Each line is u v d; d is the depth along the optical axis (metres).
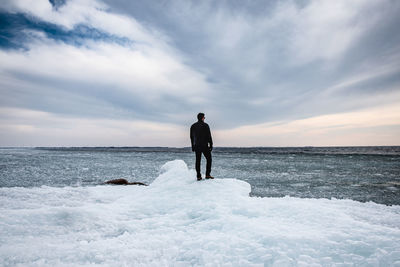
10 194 5.71
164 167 8.46
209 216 4.09
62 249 2.75
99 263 2.51
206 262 2.47
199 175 6.40
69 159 36.19
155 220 4.14
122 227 3.74
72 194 6.55
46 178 15.34
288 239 2.74
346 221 3.52
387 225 4.16
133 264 2.49
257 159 39.41
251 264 2.38
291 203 4.57
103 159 37.88
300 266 2.31
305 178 16.33
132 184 9.88
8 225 3.37
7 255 2.54
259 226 3.24
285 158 41.84
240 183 6.21
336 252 2.53
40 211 3.87
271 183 14.24
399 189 12.23
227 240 2.87
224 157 46.72
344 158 39.97
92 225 3.75
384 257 2.38
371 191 11.71
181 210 4.69
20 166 22.75
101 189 7.67
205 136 6.46
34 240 3.07
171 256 2.69
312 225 3.48
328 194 11.02
